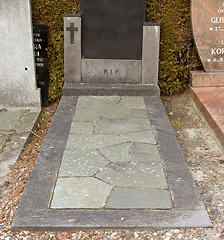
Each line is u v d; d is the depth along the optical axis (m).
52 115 5.03
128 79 5.24
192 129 4.47
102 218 2.65
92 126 4.12
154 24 4.99
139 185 3.02
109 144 3.71
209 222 2.63
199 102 4.78
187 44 5.31
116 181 3.07
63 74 5.29
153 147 3.66
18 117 4.75
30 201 2.82
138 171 3.22
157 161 3.39
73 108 4.62
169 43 5.25
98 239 2.53
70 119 4.30
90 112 4.51
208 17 5.01
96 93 5.05
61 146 3.67
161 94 5.48
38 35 4.93
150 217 2.66
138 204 2.78
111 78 5.24
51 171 3.22
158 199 2.84
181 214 2.69
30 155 3.88
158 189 2.97
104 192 2.92
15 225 2.59
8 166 3.62
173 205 2.78
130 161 3.38
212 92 4.98
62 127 4.09
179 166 3.32
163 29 5.20
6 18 4.62
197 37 5.07
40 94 5.03
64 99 4.92
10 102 4.99
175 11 5.12
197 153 3.87
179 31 5.21
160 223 2.61
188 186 3.02
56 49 5.14
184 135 4.32
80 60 5.16
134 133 3.95
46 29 4.92
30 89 4.94
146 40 5.06
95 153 3.53
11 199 3.07
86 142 3.75
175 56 5.38
